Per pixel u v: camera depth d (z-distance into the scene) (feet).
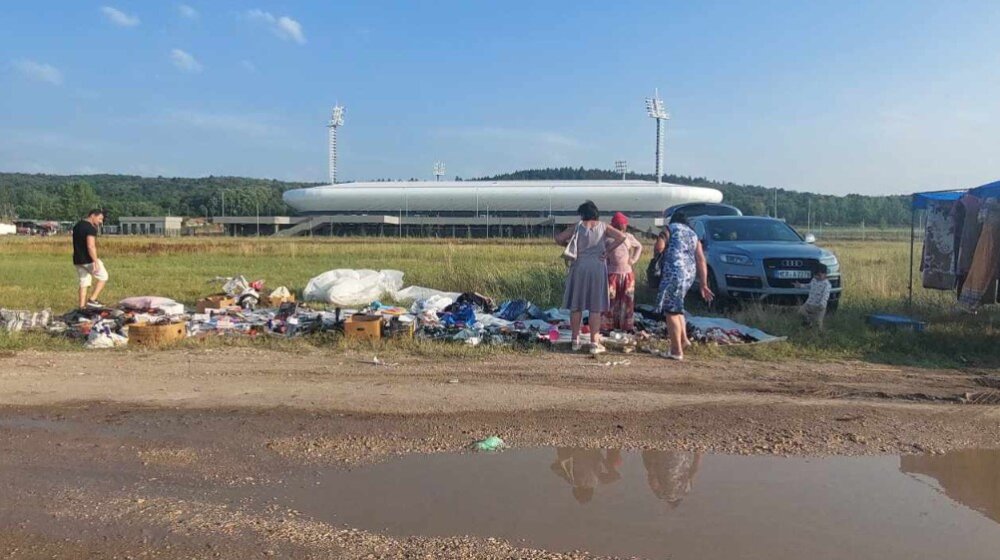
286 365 25.29
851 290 45.96
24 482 14.32
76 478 14.57
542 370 24.63
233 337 30.35
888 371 24.98
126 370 24.20
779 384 22.82
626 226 32.37
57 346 28.37
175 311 35.55
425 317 32.94
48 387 21.70
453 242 170.09
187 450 16.26
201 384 22.29
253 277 63.31
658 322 33.40
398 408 19.63
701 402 20.43
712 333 30.37
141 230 335.88
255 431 17.60
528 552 11.44
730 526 12.45
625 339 29.50
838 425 18.26
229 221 319.88
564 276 48.19
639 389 21.98
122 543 11.68
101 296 45.91
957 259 35.32
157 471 14.99
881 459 15.97
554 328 31.65
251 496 13.73
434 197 322.75
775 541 11.89
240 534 12.03
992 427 18.26
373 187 333.83
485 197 318.24
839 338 30.19
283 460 15.70
